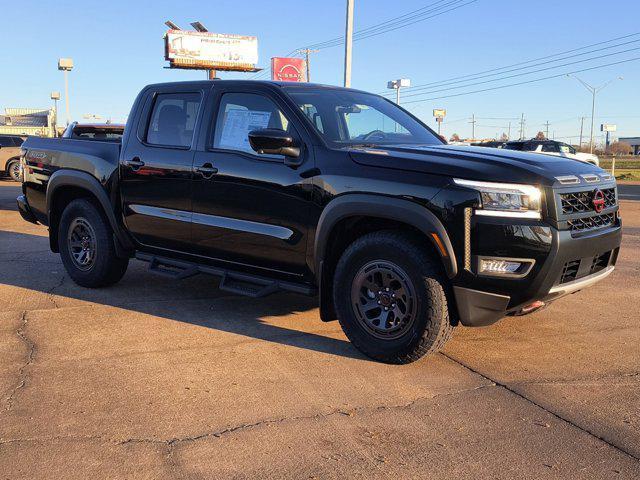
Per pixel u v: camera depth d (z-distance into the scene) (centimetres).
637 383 378
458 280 370
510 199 361
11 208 1380
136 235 549
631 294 608
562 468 279
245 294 464
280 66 3344
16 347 430
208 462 281
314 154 427
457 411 337
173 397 350
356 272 410
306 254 433
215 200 477
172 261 529
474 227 363
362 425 319
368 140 470
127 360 408
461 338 464
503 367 404
